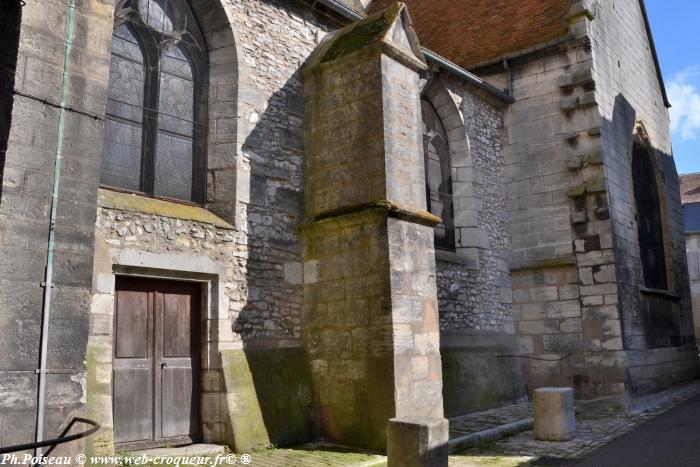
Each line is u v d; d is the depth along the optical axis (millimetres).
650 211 13914
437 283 9578
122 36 6664
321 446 6723
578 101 11344
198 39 7453
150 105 6809
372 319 6828
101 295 5574
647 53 15273
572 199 11195
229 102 7277
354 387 6863
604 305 10562
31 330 4215
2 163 4195
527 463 6242
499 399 10148
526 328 11297
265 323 7086
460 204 10812
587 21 11422
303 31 8336
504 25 12719
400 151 7324
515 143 11977
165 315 6414
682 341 13969
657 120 15250
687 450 6621
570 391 7734
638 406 10328
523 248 11594
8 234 4191
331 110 7773
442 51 13258
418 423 5227
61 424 4277
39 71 4531
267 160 7496
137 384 6039
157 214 6289
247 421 6395
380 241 6898
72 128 4676
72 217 4562
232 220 6984
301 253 7699
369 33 7695
